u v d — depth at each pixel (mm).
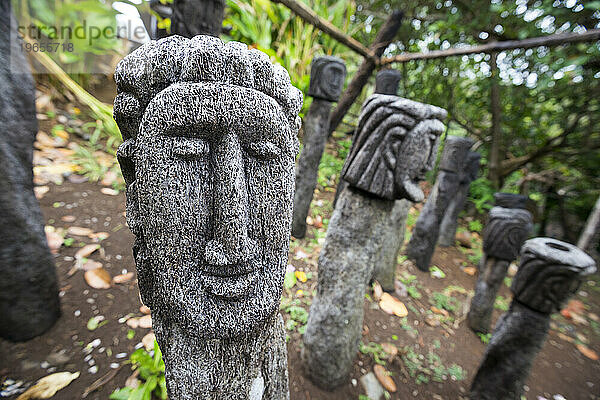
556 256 1264
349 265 1421
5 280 1214
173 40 651
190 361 783
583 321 2645
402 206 2307
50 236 1757
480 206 4375
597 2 1987
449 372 1796
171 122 613
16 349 1288
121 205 2199
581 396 1872
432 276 2875
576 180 4250
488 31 3135
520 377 1452
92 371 1268
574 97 3451
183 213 652
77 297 1546
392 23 2674
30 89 1251
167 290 695
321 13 3766
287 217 746
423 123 1244
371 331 1964
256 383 903
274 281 753
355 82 2992
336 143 4508
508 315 1468
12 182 1184
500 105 4297
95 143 2602
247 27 3100
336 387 1522
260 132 665
